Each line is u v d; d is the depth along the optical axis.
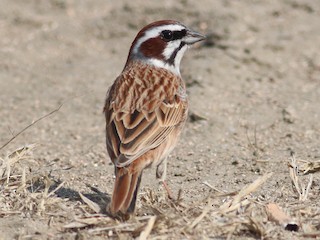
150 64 13.76
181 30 13.90
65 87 21.06
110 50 23.95
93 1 26.59
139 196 12.76
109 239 11.20
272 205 11.99
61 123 18.50
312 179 13.28
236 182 13.76
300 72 21.48
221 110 18.58
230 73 21.03
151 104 12.51
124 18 25.34
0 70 22.33
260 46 22.75
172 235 11.19
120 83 13.05
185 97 13.28
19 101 20.05
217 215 11.73
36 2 26.44
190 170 14.69
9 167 13.43
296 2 25.64
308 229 11.45
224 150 15.95
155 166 13.36
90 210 12.16
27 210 12.27
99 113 19.25
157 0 25.86
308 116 18.11
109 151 11.88
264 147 16.03
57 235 11.39
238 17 24.48
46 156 15.94
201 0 25.64
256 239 11.20
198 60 21.94
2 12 25.69
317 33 23.83
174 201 12.17
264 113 18.38
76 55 23.59
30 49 23.83
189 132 17.28
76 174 14.40
